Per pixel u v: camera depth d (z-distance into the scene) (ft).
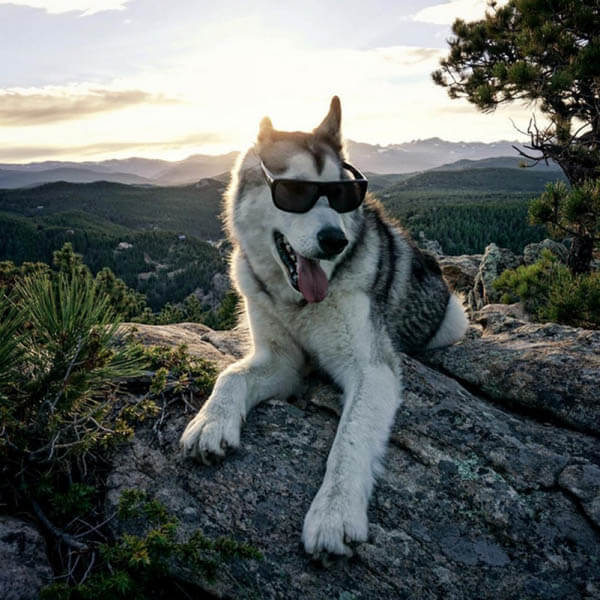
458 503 2.24
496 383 3.05
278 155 2.66
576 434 2.70
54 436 2.13
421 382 2.89
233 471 2.26
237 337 3.76
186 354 2.90
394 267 3.16
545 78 7.16
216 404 2.43
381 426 2.43
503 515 2.19
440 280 3.71
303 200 2.56
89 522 2.03
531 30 7.29
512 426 2.69
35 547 1.86
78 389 2.22
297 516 2.13
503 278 6.82
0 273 2.63
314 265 2.61
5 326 2.20
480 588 1.96
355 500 2.08
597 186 5.58
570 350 3.13
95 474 2.23
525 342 3.42
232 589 1.89
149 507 1.95
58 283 2.44
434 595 1.93
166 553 1.84
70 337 2.24
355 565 1.99
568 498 2.26
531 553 2.07
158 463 2.29
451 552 2.07
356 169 2.85
